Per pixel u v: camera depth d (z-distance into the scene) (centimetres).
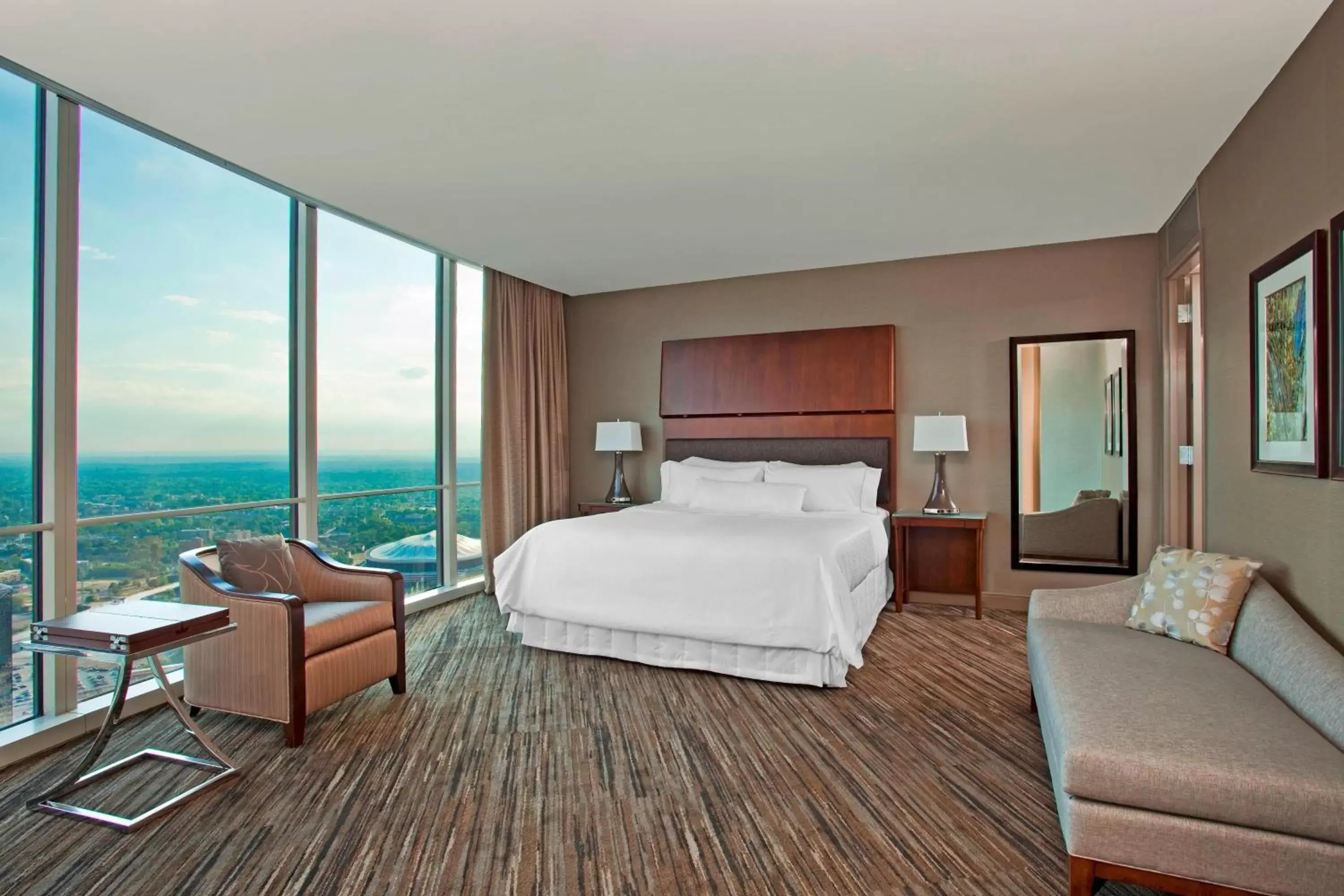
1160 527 464
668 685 346
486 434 541
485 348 542
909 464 532
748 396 573
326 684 292
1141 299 469
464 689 343
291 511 411
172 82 255
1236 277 306
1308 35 232
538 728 296
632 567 376
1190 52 242
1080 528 484
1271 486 269
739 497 504
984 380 510
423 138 305
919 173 352
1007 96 272
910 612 496
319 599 343
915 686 344
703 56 242
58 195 282
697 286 600
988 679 354
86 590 299
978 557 474
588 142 311
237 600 285
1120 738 178
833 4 213
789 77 256
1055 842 209
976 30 228
